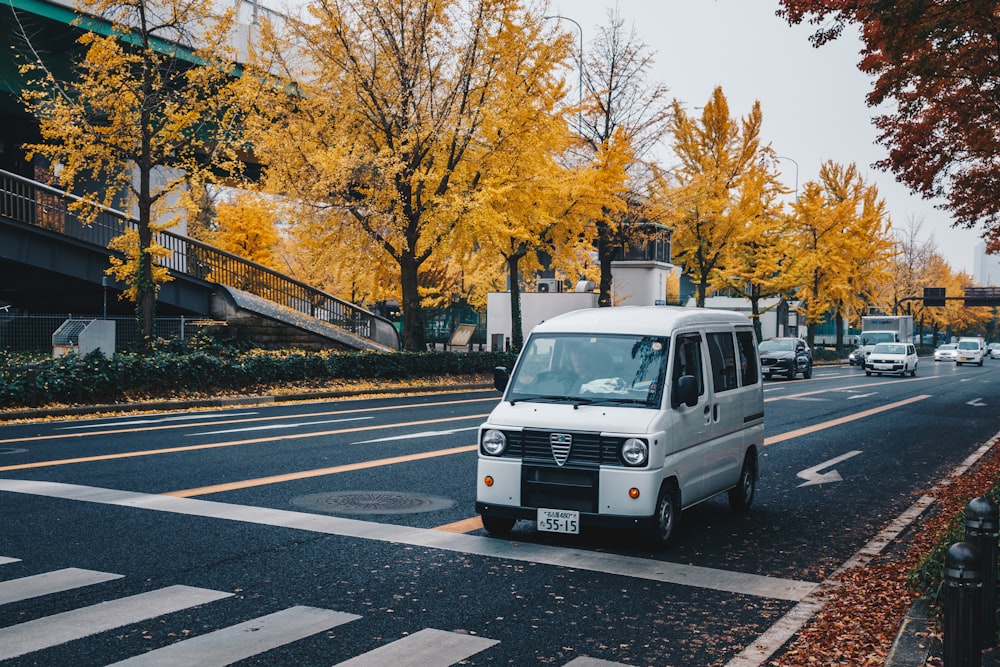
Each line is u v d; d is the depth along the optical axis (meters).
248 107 24.34
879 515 10.30
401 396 26.44
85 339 23.30
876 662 5.27
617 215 36.72
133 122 22.47
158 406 20.45
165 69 23.84
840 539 8.95
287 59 27.91
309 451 13.57
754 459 10.60
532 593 6.67
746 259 52.94
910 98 15.88
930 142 17.92
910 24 12.10
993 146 16.75
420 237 30.38
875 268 62.31
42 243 27.09
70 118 22.06
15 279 31.17
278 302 34.38
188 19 23.38
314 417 19.06
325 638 5.53
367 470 11.95
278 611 6.04
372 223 27.67
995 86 15.20
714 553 8.17
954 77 15.41
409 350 30.58
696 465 8.87
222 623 5.75
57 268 27.55
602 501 7.92
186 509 9.16
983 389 35.75
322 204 26.56
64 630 5.53
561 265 36.25
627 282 49.69
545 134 29.34
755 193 43.59
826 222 54.66
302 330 32.62
